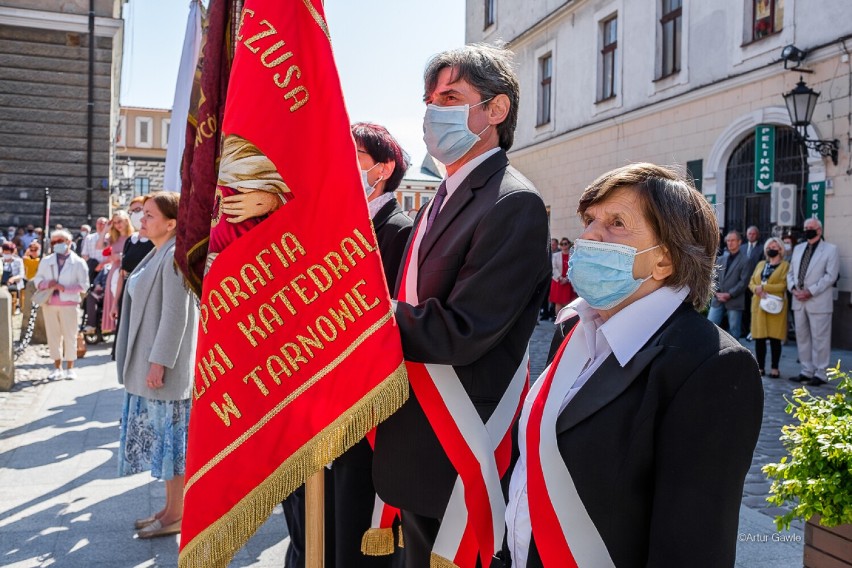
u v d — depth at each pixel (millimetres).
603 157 16203
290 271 1763
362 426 1758
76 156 19438
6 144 18984
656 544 1345
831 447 2301
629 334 1508
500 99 2143
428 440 2004
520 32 19812
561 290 14719
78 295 8148
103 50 19438
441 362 1865
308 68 1822
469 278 1861
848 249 10289
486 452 1971
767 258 8430
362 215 1832
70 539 3686
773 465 2508
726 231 12648
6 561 3418
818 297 7770
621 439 1443
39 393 7301
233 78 1834
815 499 2318
